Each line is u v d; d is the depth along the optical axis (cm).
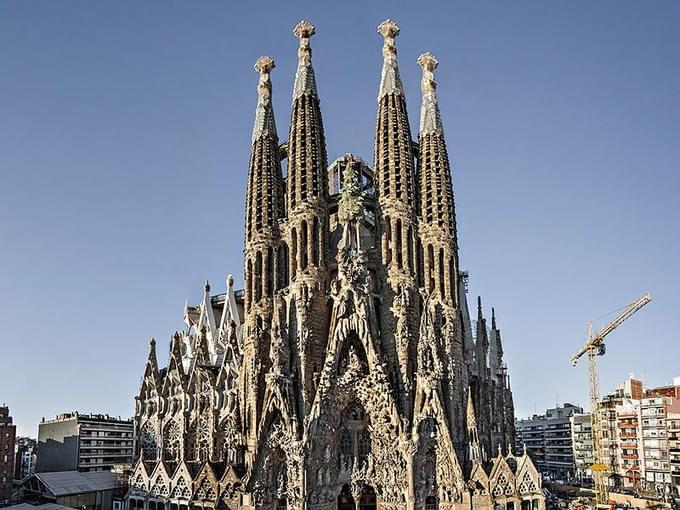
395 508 9550
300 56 12494
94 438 18238
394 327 10588
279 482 9956
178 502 10619
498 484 9556
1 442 14550
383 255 11112
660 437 16000
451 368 10344
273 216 11669
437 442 9712
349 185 11156
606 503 12588
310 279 10906
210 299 16150
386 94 11994
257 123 12400
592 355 16938
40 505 11212
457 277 11312
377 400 9925
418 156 12138
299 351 10438
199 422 13188
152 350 14688
